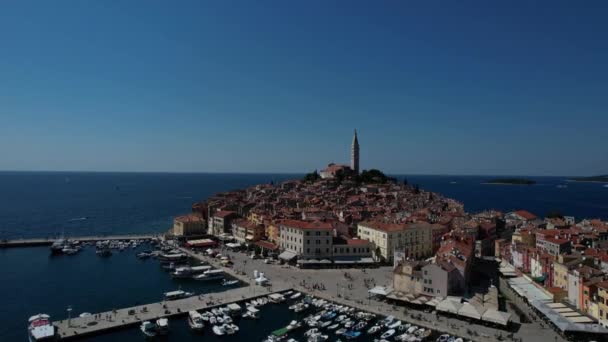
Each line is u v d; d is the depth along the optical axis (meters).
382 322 110.94
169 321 115.19
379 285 145.88
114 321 110.75
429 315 116.25
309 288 143.00
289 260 179.12
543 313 110.81
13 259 193.75
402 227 186.62
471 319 111.19
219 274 162.50
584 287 109.69
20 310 123.50
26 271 171.38
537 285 134.88
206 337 104.88
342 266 174.00
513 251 170.50
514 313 118.69
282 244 192.62
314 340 100.25
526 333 103.19
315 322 111.62
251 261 185.38
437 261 131.62
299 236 180.00
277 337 101.75
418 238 192.12
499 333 103.06
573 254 139.25
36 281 155.88
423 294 127.50
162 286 149.62
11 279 158.62
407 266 133.12
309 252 177.88
